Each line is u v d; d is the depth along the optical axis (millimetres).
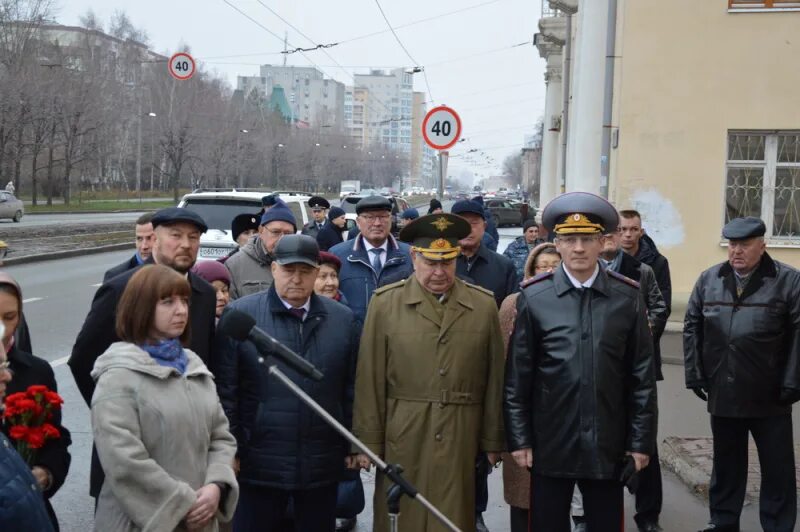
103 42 67375
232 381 4383
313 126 109188
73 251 25672
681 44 12938
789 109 12773
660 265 6562
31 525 2711
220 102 66062
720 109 12906
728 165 13039
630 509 6141
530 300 4281
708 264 13000
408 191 105938
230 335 3732
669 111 13008
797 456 6980
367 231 6945
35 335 12180
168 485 3391
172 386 3562
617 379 4172
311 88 131125
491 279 6871
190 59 24891
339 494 5492
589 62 14703
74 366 4410
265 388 4375
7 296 3719
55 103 49281
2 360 3174
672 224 13062
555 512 4246
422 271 4426
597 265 4273
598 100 14703
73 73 52094
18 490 2709
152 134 61344
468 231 4477
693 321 5672
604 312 4184
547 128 34719
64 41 76375
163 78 62250
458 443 4379
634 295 4273
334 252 7082
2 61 45594
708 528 5559
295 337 4422
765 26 12758
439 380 4383
